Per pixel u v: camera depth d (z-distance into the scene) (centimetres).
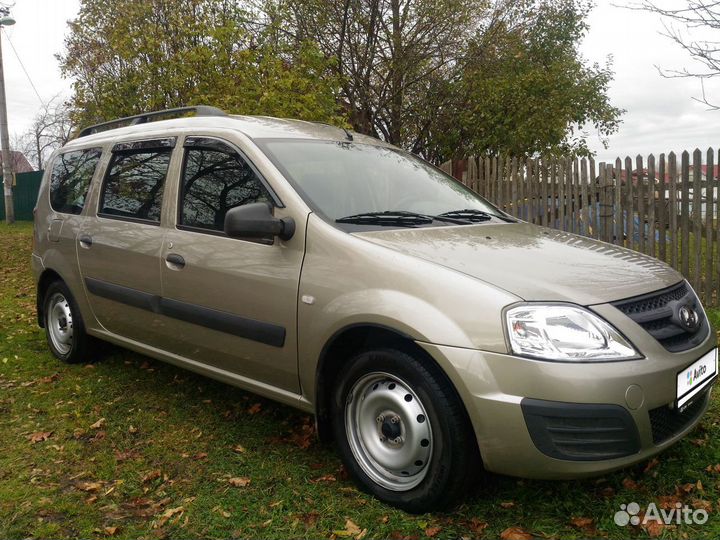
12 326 646
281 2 1146
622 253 336
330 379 315
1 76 2159
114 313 439
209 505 295
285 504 294
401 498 283
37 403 429
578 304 260
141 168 427
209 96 930
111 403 425
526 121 1459
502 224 372
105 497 304
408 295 276
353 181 362
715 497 289
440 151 1587
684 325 287
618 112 1706
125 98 1044
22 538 271
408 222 337
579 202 781
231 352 353
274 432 377
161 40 1010
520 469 255
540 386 247
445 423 265
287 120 421
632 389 252
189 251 368
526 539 263
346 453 305
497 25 1466
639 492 296
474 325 258
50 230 505
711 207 660
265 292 327
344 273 297
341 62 1320
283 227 319
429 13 1341
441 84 1516
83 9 1199
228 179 362
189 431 380
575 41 1638
